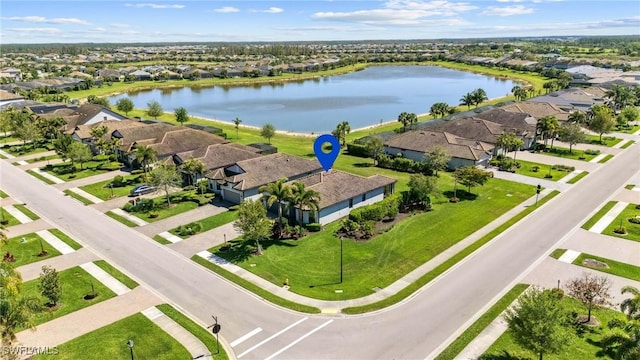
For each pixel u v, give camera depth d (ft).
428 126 350.43
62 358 108.17
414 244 169.37
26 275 150.51
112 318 124.88
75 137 331.77
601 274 144.25
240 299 133.90
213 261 158.10
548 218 191.93
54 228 190.39
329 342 113.19
